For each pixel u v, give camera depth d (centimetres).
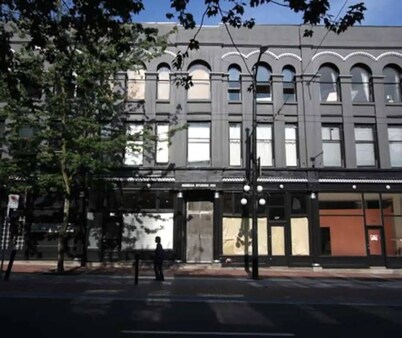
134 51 2050
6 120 2442
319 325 912
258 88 2572
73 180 2031
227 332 829
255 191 1980
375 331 855
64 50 876
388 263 2405
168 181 2425
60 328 839
